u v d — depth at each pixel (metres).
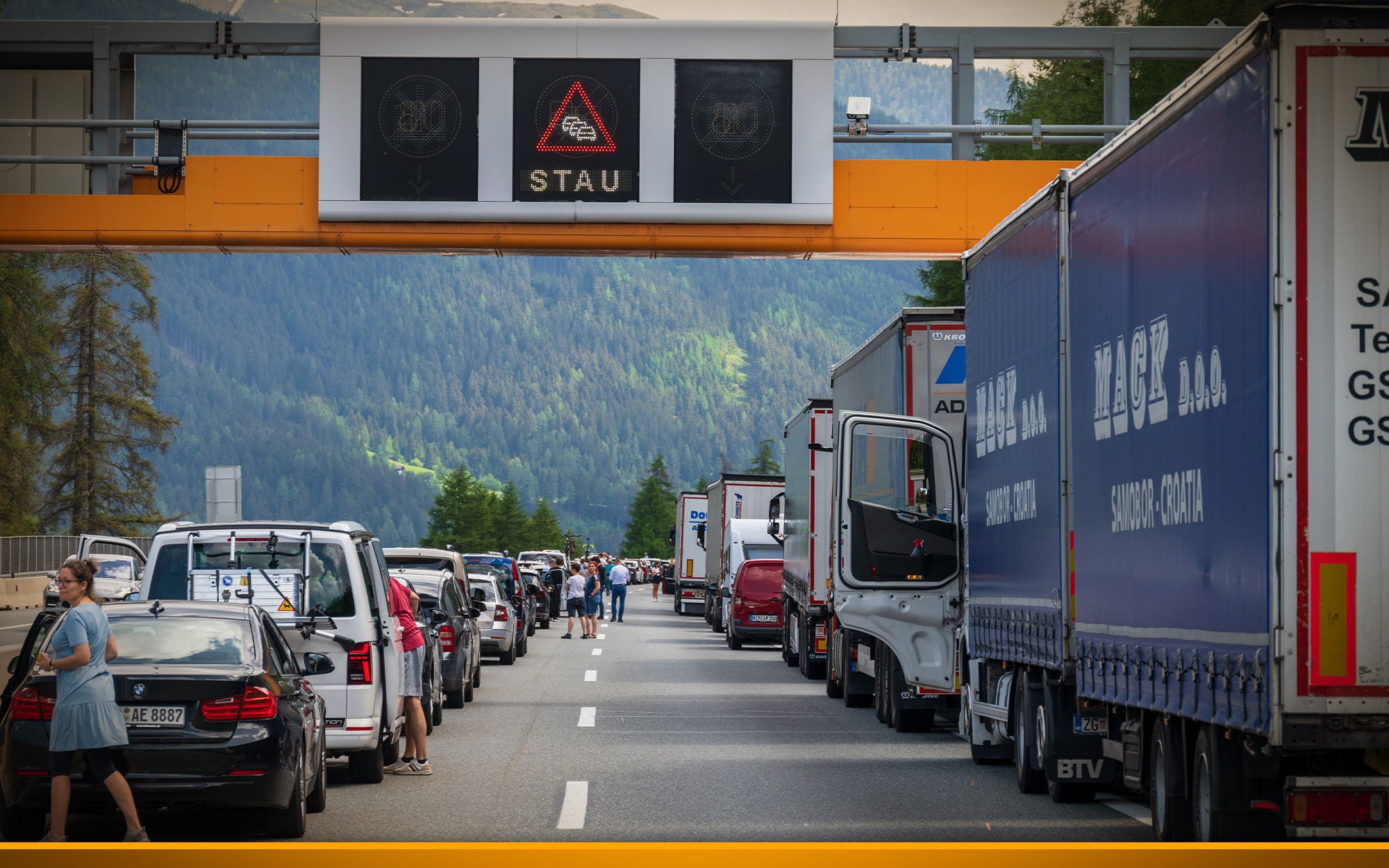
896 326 51.91
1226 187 22.88
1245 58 22.17
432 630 50.16
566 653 96.75
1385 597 20.88
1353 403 20.94
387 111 55.97
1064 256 32.25
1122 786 36.56
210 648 28.36
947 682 48.75
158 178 56.53
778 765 40.94
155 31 57.69
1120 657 28.20
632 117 55.84
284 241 56.38
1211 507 23.42
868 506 49.09
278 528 36.09
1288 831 22.47
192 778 26.61
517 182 55.78
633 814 31.70
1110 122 57.62
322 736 31.89
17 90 59.47
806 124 55.97
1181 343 24.86
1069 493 32.06
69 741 25.28
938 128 56.97
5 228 56.22
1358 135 21.05
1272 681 20.88
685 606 169.38
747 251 56.62
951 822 30.84
